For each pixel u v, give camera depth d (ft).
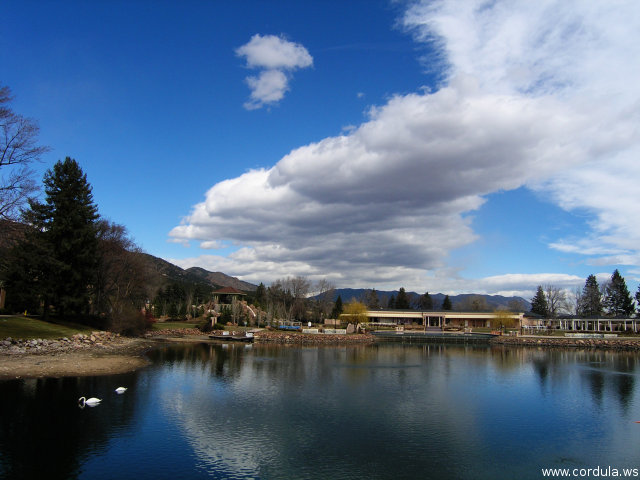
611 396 127.65
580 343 332.19
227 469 65.00
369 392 124.47
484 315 476.54
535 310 581.12
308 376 150.10
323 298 522.47
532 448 79.36
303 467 67.10
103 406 93.30
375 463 69.72
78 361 143.74
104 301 259.60
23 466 61.52
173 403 101.30
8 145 133.28
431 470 67.72
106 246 249.34
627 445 81.92
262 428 85.76
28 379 112.57
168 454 69.46
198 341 278.05
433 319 492.54
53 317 218.59
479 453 75.97
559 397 124.77
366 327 424.05
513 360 222.89
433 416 99.55
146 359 169.48
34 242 186.60
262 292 545.85
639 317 476.95
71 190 217.56
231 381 134.21
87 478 59.21
